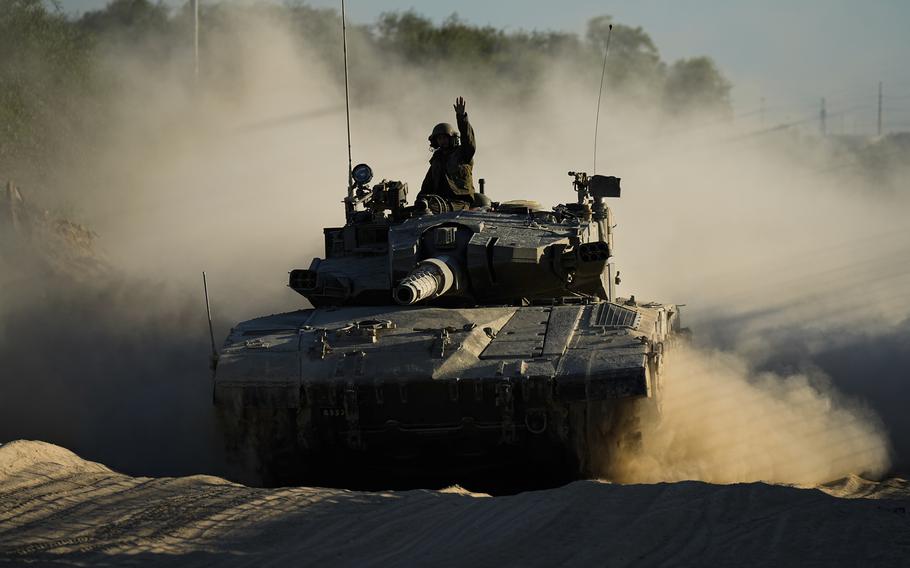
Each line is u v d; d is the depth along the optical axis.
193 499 38.62
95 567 31.08
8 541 33.91
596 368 44.97
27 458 44.88
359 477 50.47
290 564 31.25
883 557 30.48
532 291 57.22
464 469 49.25
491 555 31.36
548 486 49.59
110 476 43.00
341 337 49.25
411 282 50.06
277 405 47.00
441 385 46.09
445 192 64.94
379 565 30.89
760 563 30.30
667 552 31.47
